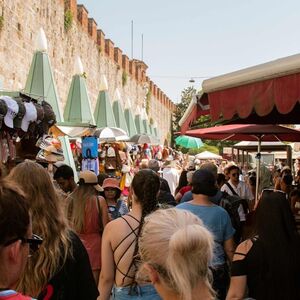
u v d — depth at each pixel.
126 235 3.62
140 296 3.48
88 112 13.72
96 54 25.89
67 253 2.81
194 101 6.21
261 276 3.39
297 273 3.43
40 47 11.24
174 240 1.90
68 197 5.33
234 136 12.52
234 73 5.04
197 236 1.90
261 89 4.77
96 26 26.00
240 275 3.43
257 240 3.44
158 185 3.79
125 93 33.31
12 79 14.44
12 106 6.04
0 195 1.77
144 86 40.69
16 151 7.48
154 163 9.65
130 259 3.57
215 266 4.27
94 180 5.56
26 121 6.54
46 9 17.92
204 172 4.59
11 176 2.82
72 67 21.53
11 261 1.77
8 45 14.08
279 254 3.37
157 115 48.50
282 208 3.45
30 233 1.86
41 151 8.65
